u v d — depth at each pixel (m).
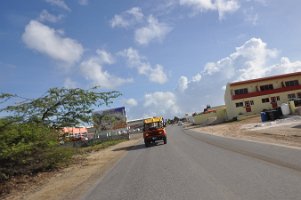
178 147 25.52
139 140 48.97
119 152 30.11
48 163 20.06
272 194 7.92
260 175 10.41
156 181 11.61
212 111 93.81
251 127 39.12
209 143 25.69
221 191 8.80
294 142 19.75
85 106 24.14
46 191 13.71
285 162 12.42
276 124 37.06
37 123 21.52
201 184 10.04
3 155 15.44
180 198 8.59
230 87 68.44
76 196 11.23
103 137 56.97
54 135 20.34
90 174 17.02
